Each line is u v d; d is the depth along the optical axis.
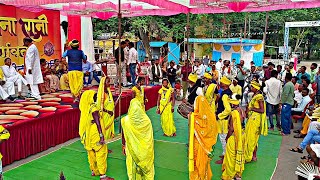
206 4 7.82
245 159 5.67
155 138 7.25
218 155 6.08
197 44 21.94
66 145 6.60
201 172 4.27
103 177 4.78
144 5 10.47
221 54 21.42
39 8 10.37
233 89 8.78
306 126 7.32
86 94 4.70
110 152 6.18
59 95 8.98
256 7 8.77
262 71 12.73
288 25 17.31
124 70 10.90
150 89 10.73
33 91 8.28
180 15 17.70
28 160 5.71
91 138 4.66
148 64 12.21
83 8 10.05
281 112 7.73
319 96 8.77
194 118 4.20
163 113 7.36
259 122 5.61
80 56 8.10
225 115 4.80
